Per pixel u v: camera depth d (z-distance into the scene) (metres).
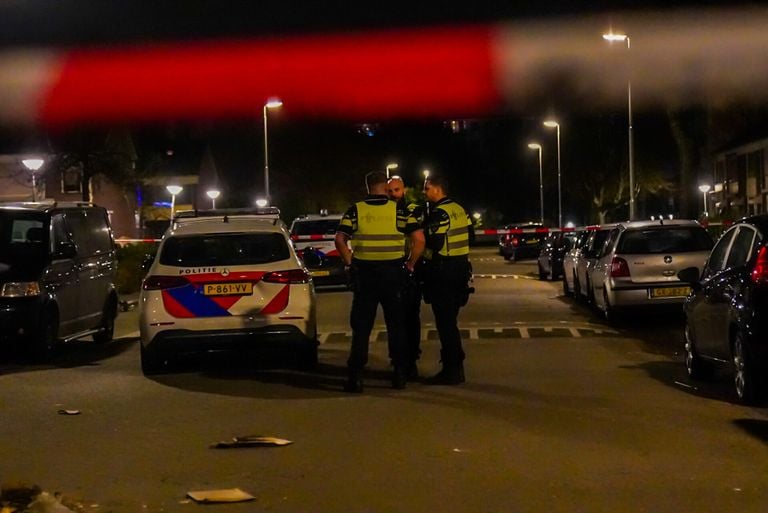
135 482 7.12
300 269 11.95
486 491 6.75
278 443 8.16
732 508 6.32
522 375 11.66
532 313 19.73
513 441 8.19
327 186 66.50
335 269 25.97
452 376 11.05
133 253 28.50
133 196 53.47
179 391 10.92
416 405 9.83
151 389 11.09
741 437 8.28
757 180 50.31
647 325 17.23
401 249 10.62
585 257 19.91
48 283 13.71
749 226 10.12
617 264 16.98
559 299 23.31
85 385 11.47
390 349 10.84
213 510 6.42
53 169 41.69
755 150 50.28
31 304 13.32
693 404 9.75
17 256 13.91
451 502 6.51
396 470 7.33
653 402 9.87
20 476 7.31
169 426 9.04
